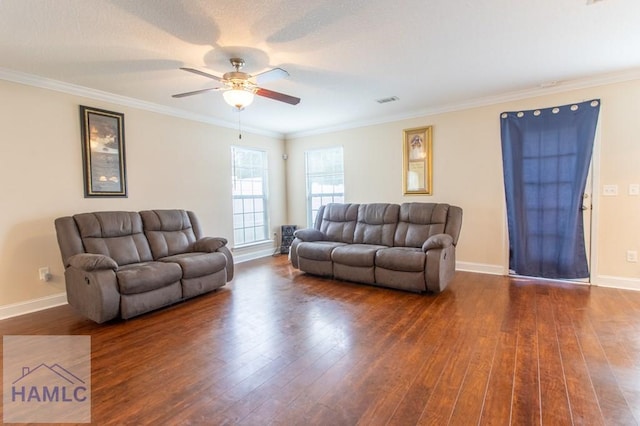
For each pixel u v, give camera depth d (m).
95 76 3.25
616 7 2.17
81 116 3.61
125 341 2.55
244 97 2.89
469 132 4.42
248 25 2.32
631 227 3.55
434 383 1.92
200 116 4.84
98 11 2.09
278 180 6.31
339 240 4.82
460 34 2.52
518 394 1.79
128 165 4.05
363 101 4.26
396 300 3.42
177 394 1.86
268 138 6.07
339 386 1.91
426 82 3.60
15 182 3.18
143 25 2.28
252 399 1.81
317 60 2.96
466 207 4.50
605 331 2.55
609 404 1.69
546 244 3.96
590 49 2.83
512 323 2.74
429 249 3.54
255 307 3.29
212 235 5.07
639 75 3.40
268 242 6.07
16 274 3.20
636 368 2.03
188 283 3.46
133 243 3.62
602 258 3.71
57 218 3.33
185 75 3.25
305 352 2.33
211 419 1.65
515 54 2.91
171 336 2.63
